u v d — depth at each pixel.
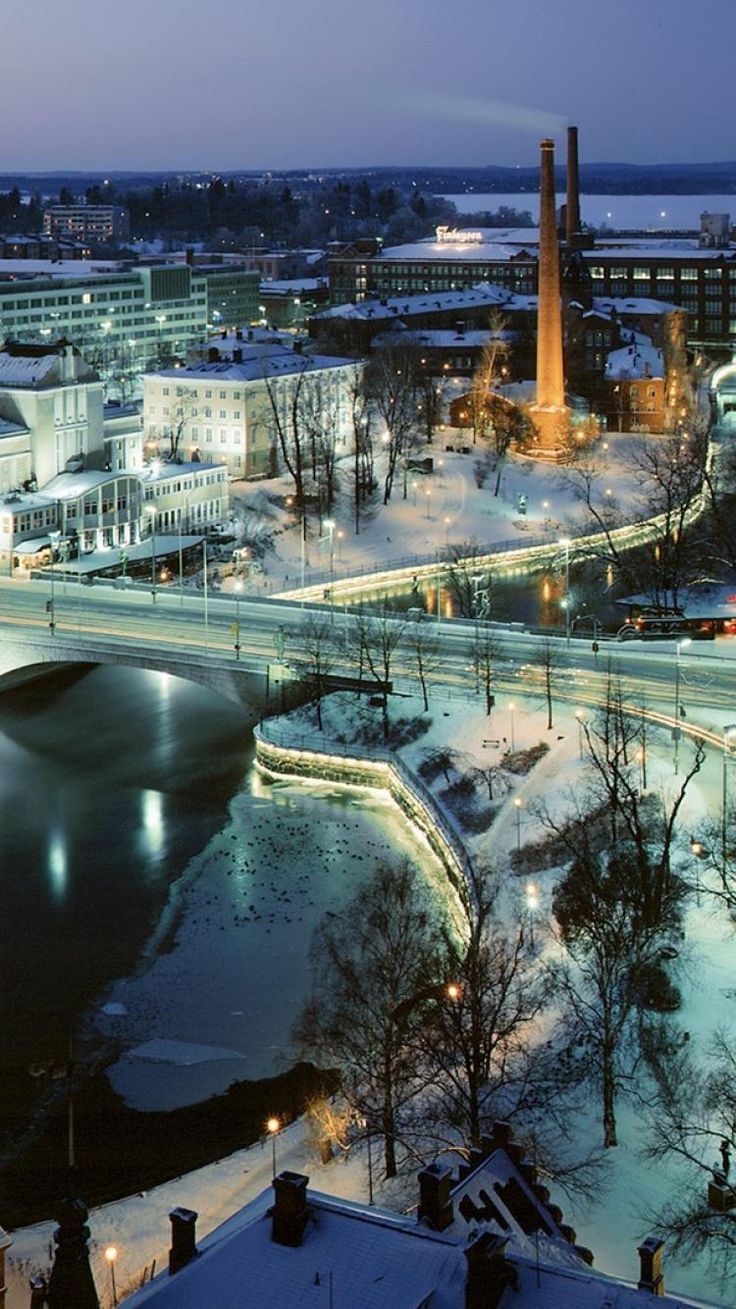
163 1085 128.12
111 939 155.00
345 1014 117.62
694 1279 91.25
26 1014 140.50
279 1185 63.91
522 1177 77.94
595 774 173.25
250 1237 64.44
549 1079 115.31
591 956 130.25
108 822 184.75
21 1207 111.38
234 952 151.50
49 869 171.50
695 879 144.25
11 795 193.25
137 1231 105.38
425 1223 68.69
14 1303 95.56
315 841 178.88
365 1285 61.81
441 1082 112.44
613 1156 105.50
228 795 193.62
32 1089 128.38
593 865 144.25
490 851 163.25
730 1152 104.44
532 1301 60.16
